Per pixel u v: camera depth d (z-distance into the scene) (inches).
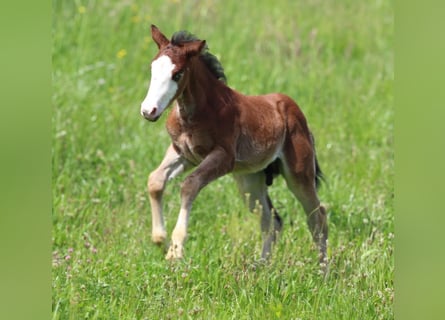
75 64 985.5
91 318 530.3
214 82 595.8
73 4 1086.4
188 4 1123.9
